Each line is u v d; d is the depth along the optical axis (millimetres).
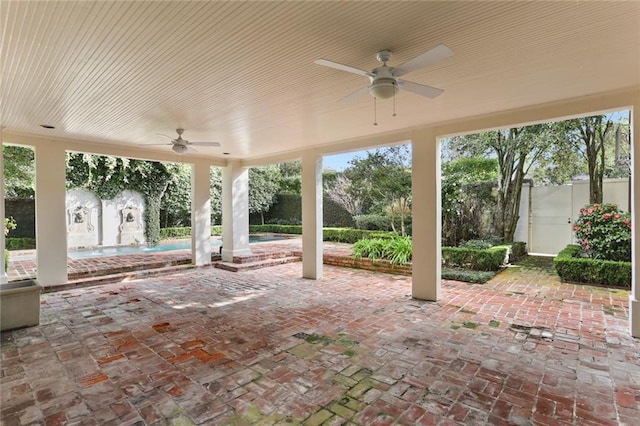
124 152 6680
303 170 6891
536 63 2926
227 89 3523
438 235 5035
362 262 7758
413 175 5227
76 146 6059
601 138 7551
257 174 15266
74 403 2422
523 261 8164
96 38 2441
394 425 2162
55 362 3072
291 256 8961
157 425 2180
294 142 6359
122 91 3543
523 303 4840
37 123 4871
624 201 7617
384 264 7379
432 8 2082
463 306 4738
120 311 4625
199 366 2988
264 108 4188
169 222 14039
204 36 2424
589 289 5566
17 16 2133
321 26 2295
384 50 2670
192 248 7957
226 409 2346
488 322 4066
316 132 5543
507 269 7285
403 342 3484
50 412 2316
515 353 3201
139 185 12438
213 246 11156
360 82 3365
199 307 4805
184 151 5398
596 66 2982
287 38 2477
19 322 3918
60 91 3525
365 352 3252
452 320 4152
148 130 5324
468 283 6105
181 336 3695
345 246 10711
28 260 8500
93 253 9922
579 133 7680
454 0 2000
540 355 3152
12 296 3873
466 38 2480
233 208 8367
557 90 3592
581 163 8305
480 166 8984
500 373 2822
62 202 5926
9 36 2395
